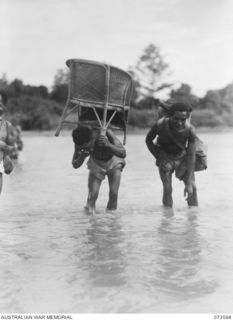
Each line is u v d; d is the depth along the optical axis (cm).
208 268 580
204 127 8238
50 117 8231
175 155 988
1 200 1104
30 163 2095
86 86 943
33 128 8031
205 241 707
